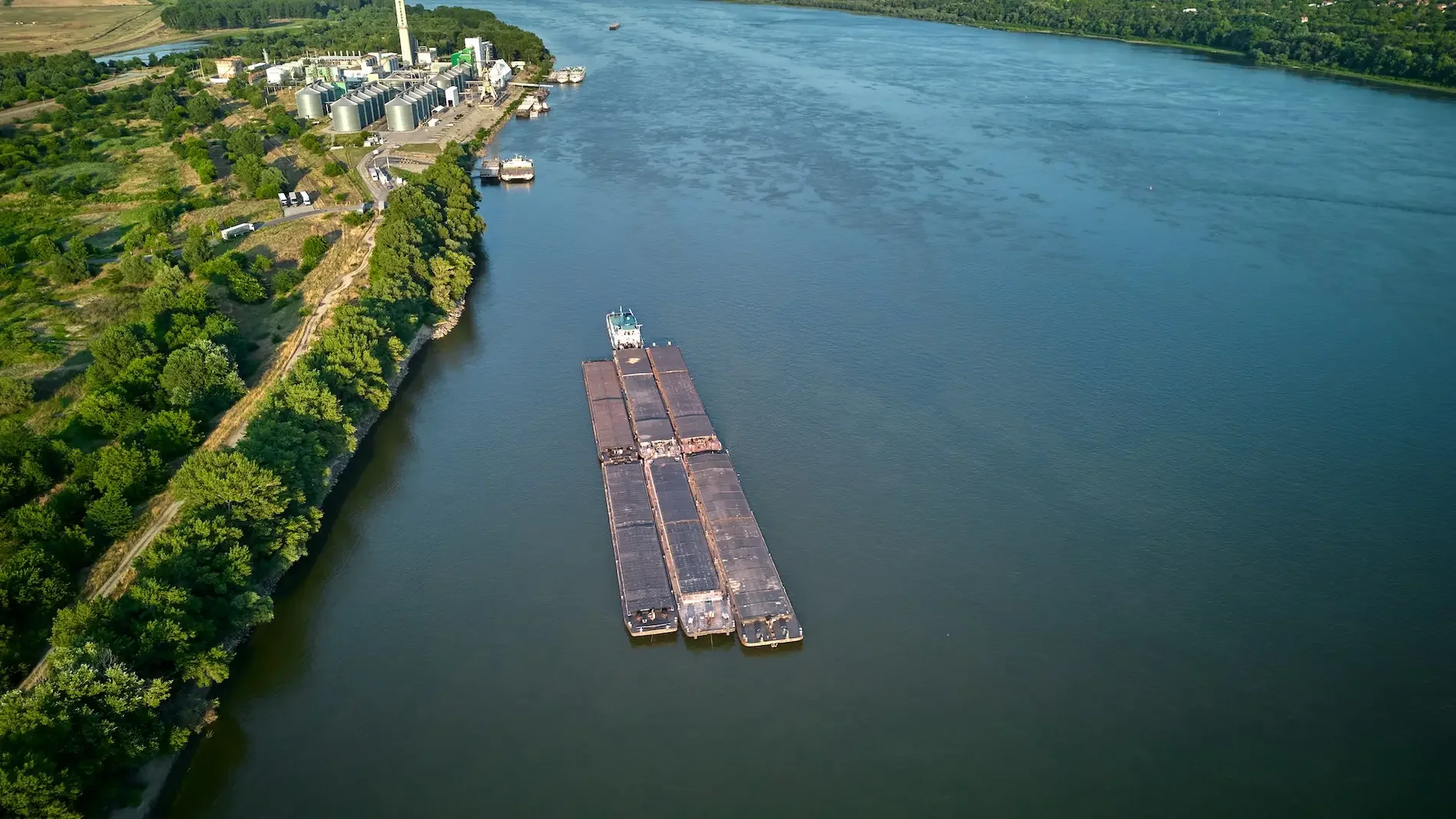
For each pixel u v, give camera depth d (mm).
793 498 181750
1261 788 128375
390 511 179875
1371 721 137750
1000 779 129875
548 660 148875
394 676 145875
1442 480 187500
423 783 129500
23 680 133125
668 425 195875
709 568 157875
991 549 169625
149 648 128250
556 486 186875
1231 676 144875
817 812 125500
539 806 126375
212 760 132875
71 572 152625
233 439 187125
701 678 145625
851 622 154250
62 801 110500
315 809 126062
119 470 168375
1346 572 164625
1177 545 170500
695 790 128500
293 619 156125
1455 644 150375
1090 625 153875
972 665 147000
